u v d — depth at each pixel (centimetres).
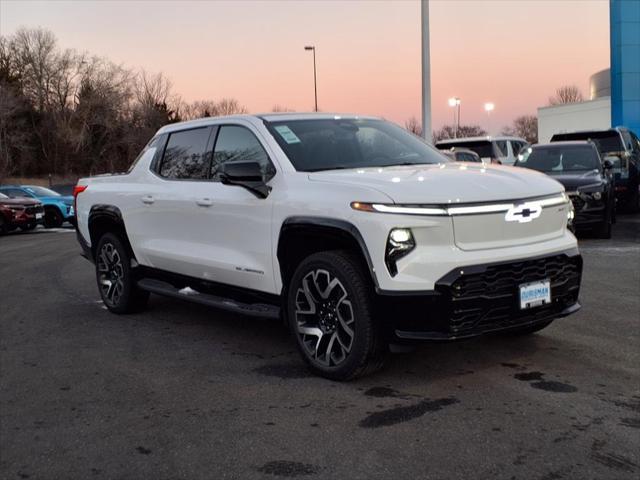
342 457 320
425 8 1770
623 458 309
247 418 375
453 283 380
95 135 7212
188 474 310
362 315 405
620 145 1573
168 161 608
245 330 588
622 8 3170
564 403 379
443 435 340
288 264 461
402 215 386
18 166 6612
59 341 572
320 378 440
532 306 409
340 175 441
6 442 357
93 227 698
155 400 412
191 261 550
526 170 478
